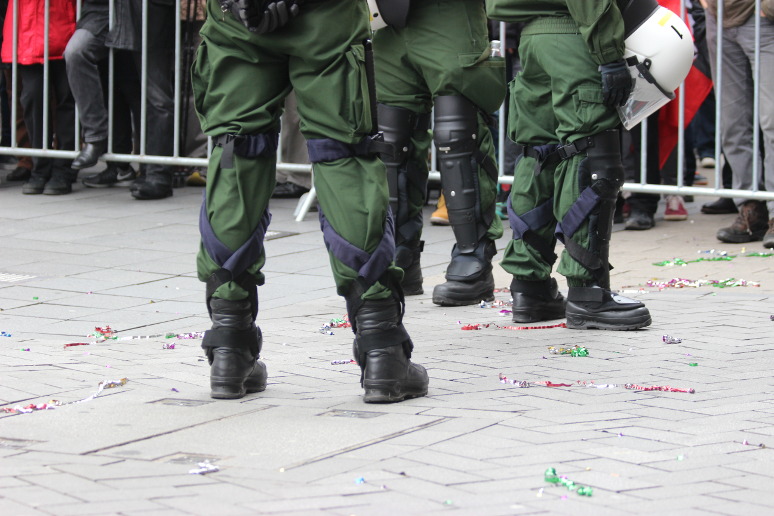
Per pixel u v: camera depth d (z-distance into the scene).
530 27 9.83
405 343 7.24
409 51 11.21
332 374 8.21
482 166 11.48
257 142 7.02
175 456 5.95
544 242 10.38
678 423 6.64
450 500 5.18
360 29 6.89
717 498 5.27
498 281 13.05
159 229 16.02
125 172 20.00
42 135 18.67
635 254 14.28
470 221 11.48
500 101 11.42
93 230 15.91
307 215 17.22
